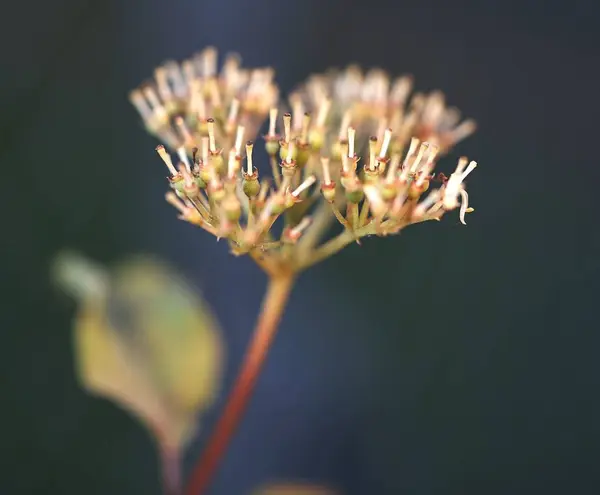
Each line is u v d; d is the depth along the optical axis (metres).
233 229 0.27
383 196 0.27
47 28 0.39
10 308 0.37
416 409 0.39
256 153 0.35
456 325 0.40
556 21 0.43
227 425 0.29
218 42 0.41
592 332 0.40
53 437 0.36
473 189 0.41
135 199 0.39
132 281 0.31
